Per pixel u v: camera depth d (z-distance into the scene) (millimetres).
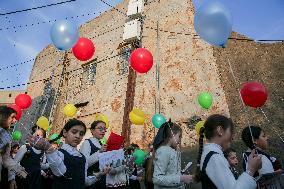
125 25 12078
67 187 2951
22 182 4535
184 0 11773
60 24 4980
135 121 7219
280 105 8195
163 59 10977
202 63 10039
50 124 14188
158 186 3123
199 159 2305
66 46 5148
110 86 12469
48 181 4703
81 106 13289
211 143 2297
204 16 3463
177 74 10352
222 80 9438
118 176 4367
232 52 9961
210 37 3625
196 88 9734
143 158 6027
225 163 2074
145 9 12766
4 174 3617
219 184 1986
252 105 4586
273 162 3609
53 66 16578
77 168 3100
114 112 11672
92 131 4789
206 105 6691
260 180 2086
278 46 9523
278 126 7844
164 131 3422
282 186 2002
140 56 6047
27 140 2777
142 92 10805
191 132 9047
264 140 3676
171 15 11797
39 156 4711
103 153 3842
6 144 3561
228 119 2391
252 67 9414
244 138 3787
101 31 14820
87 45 6207
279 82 8680
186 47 10680
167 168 3176
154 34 11820
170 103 9977
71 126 3268
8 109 3676
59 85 15070
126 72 12109
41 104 15867
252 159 2057
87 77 14023
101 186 4348
